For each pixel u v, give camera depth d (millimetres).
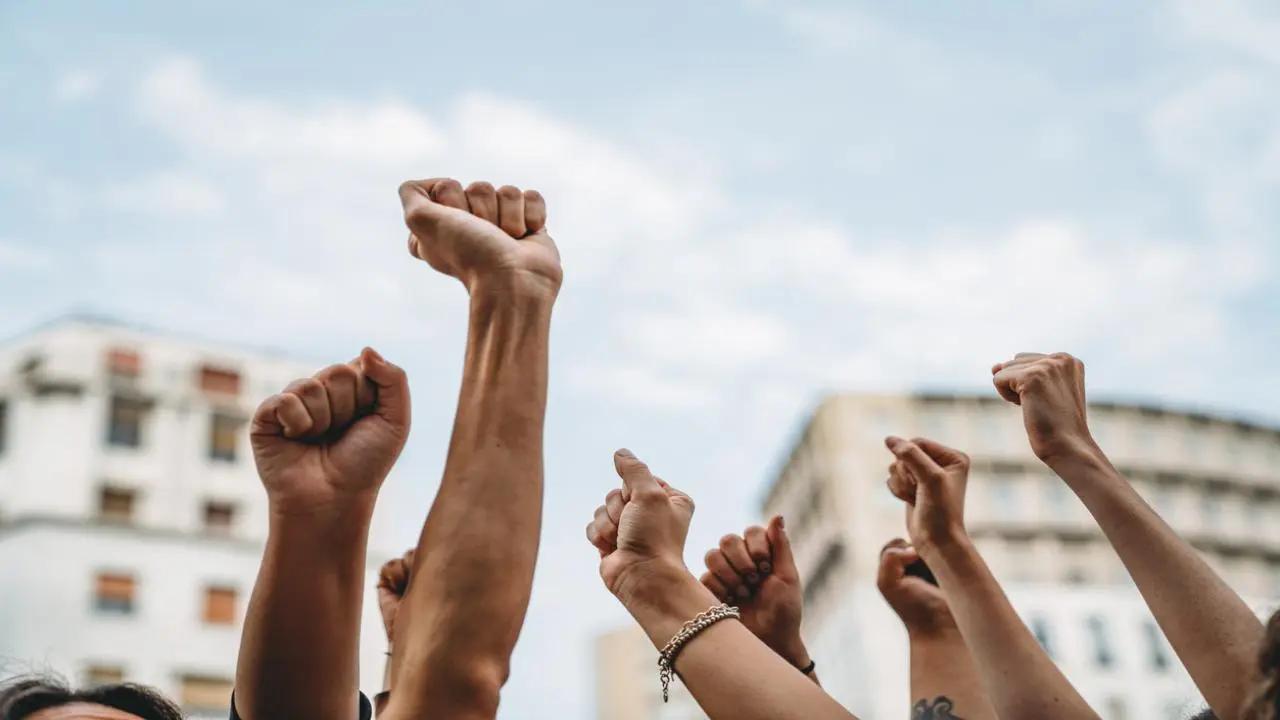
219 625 36938
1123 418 50281
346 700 1483
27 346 39406
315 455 1497
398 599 2447
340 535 1484
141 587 36312
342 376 1507
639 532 1794
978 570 2158
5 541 36250
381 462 1505
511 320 1562
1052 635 42250
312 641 1461
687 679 1711
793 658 2377
